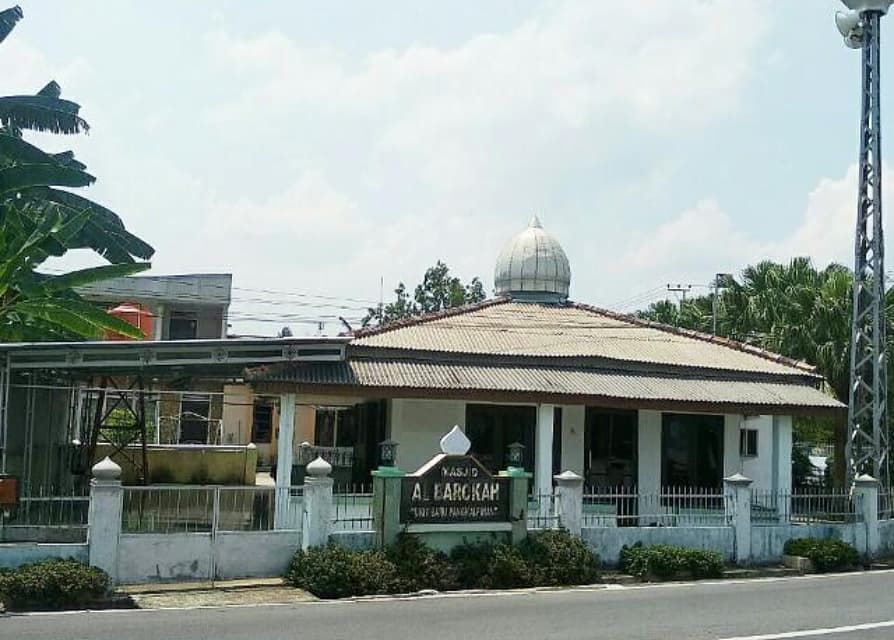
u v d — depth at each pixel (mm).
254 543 15531
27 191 21906
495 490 16922
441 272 54438
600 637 11078
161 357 18031
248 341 18516
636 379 23250
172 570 14953
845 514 21359
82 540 15586
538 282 28953
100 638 10586
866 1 21812
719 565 18141
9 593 12906
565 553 16734
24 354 17359
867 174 22219
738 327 32656
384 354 21750
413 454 22516
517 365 22766
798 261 32531
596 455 24031
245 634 10914
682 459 24656
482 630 11406
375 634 11023
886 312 28375
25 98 21281
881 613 13297
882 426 23250
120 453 23344
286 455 19203
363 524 16547
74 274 19531
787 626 12133
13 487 15133
